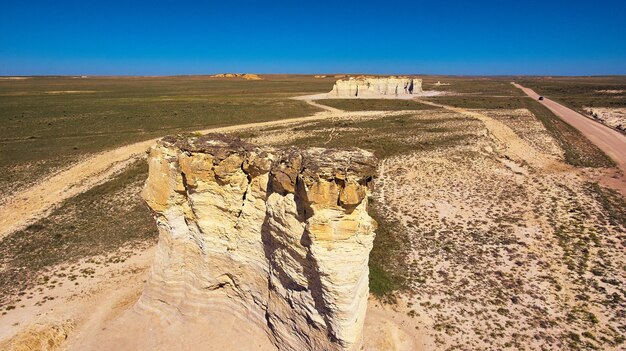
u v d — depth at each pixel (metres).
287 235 15.27
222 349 18.42
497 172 48.38
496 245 30.67
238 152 16.80
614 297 24.28
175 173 17.95
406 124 82.00
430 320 22.27
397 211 36.97
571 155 58.94
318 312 15.66
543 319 22.42
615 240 31.45
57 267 28.25
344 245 14.16
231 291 19.44
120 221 35.69
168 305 20.31
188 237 19.28
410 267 27.58
